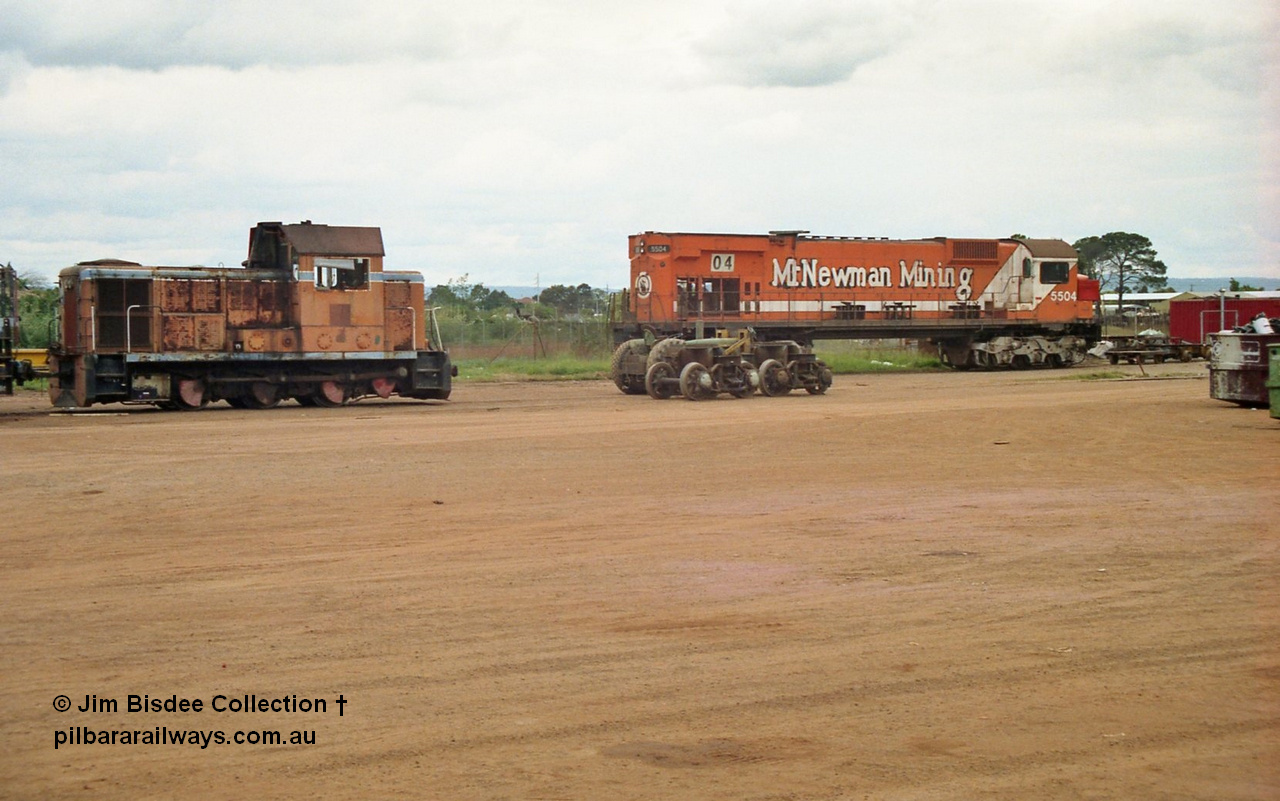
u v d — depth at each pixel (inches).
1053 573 407.2
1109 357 2235.5
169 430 954.1
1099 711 265.1
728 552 447.2
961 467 701.9
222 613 355.3
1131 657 306.8
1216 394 1101.7
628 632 333.1
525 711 267.1
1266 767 232.8
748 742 247.1
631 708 268.7
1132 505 555.2
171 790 224.4
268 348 1222.3
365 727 257.3
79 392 1137.4
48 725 259.3
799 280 1920.5
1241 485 618.5
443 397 1363.2
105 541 470.3
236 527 502.0
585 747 244.8
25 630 336.2
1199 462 715.4
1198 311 2596.0
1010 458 744.3
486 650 315.3
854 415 1080.8
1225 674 292.0
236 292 1212.5
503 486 627.8
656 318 1804.9
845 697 275.6
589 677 291.7
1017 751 241.4
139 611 357.7
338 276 1264.8
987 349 2096.5
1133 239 5068.9
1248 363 1069.8
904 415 1071.0
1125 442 827.4
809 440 863.1
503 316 2812.5
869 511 542.9
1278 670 295.0
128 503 566.9
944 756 239.0
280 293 1239.5
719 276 1849.2
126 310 1158.3
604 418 1076.5
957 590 382.6
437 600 371.2
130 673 296.2
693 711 266.5
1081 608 358.3
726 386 1355.8
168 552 448.5
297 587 389.7
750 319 1871.3
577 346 2401.6
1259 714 263.0
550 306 3479.3
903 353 2421.3
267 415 1127.0
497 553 446.3
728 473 681.6
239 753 242.8
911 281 2036.2
